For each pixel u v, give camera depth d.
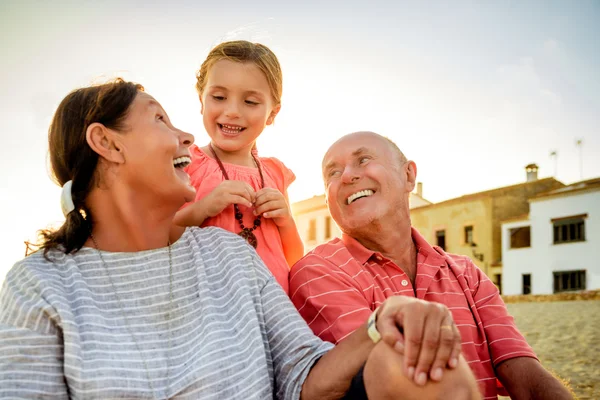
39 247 1.98
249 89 2.97
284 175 3.35
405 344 1.40
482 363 2.60
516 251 37.62
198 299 1.98
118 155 1.97
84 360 1.68
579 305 20.81
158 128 1.99
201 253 2.14
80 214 1.99
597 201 34.28
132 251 2.04
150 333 1.87
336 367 1.73
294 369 1.90
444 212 41.88
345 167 2.79
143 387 1.72
